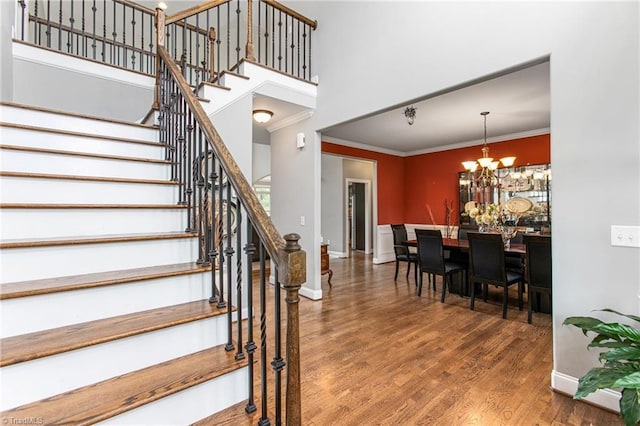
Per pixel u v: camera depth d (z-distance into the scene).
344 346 2.69
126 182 2.13
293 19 4.36
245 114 3.41
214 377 1.31
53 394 1.14
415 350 2.62
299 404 1.11
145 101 3.84
